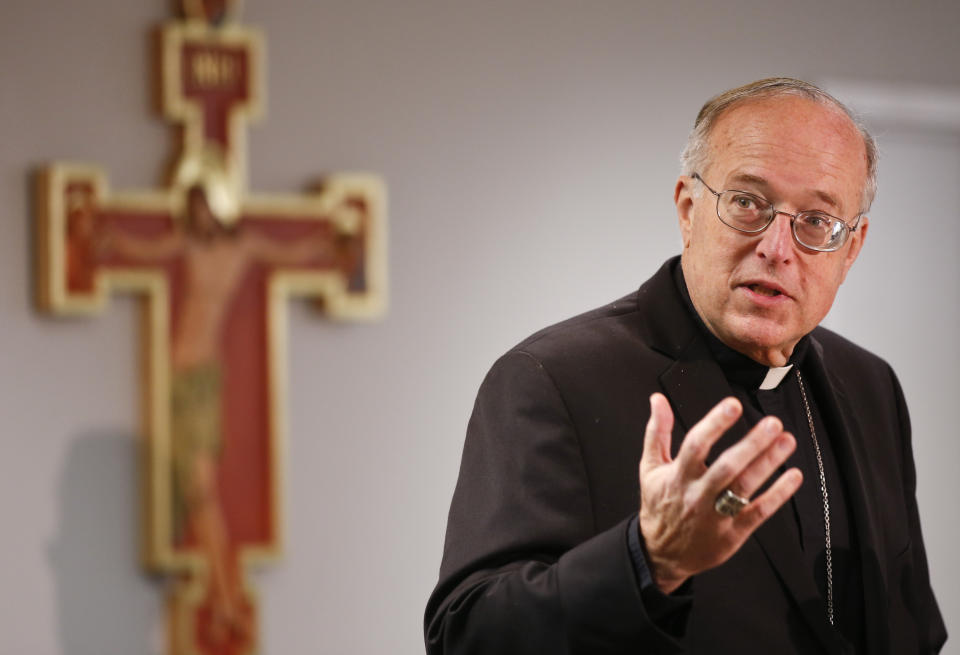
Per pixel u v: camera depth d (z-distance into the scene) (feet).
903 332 46.88
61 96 36.94
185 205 37.73
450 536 19.21
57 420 36.76
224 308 38.19
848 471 20.59
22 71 36.58
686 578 15.60
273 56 39.17
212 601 37.88
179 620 37.55
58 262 36.24
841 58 45.85
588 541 16.51
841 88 45.47
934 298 47.29
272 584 38.93
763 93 19.30
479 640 17.07
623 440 19.20
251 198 38.42
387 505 40.01
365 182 39.42
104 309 37.22
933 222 47.32
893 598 20.63
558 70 42.34
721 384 19.93
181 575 37.78
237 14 38.50
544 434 18.84
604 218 42.73
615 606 15.61
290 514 39.09
